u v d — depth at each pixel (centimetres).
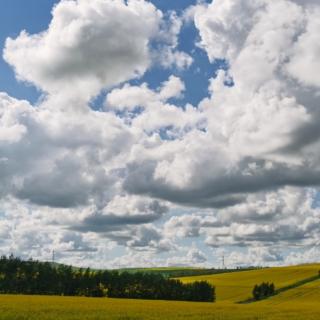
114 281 13675
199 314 3900
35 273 14275
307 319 3575
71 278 13825
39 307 4119
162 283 13650
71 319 3153
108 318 3294
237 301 12562
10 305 4334
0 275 14012
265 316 3856
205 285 13138
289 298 11694
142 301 6694
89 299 6569
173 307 4928
